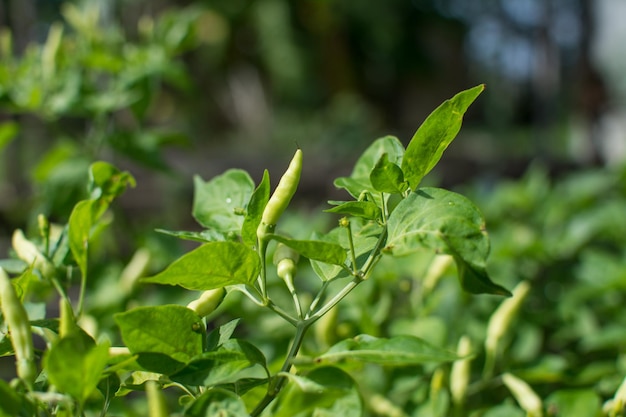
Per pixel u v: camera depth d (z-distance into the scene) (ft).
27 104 2.66
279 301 2.06
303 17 17.65
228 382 1.21
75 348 1.04
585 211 3.23
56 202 2.60
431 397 1.74
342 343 1.15
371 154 1.35
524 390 1.55
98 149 2.75
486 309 2.26
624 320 2.38
